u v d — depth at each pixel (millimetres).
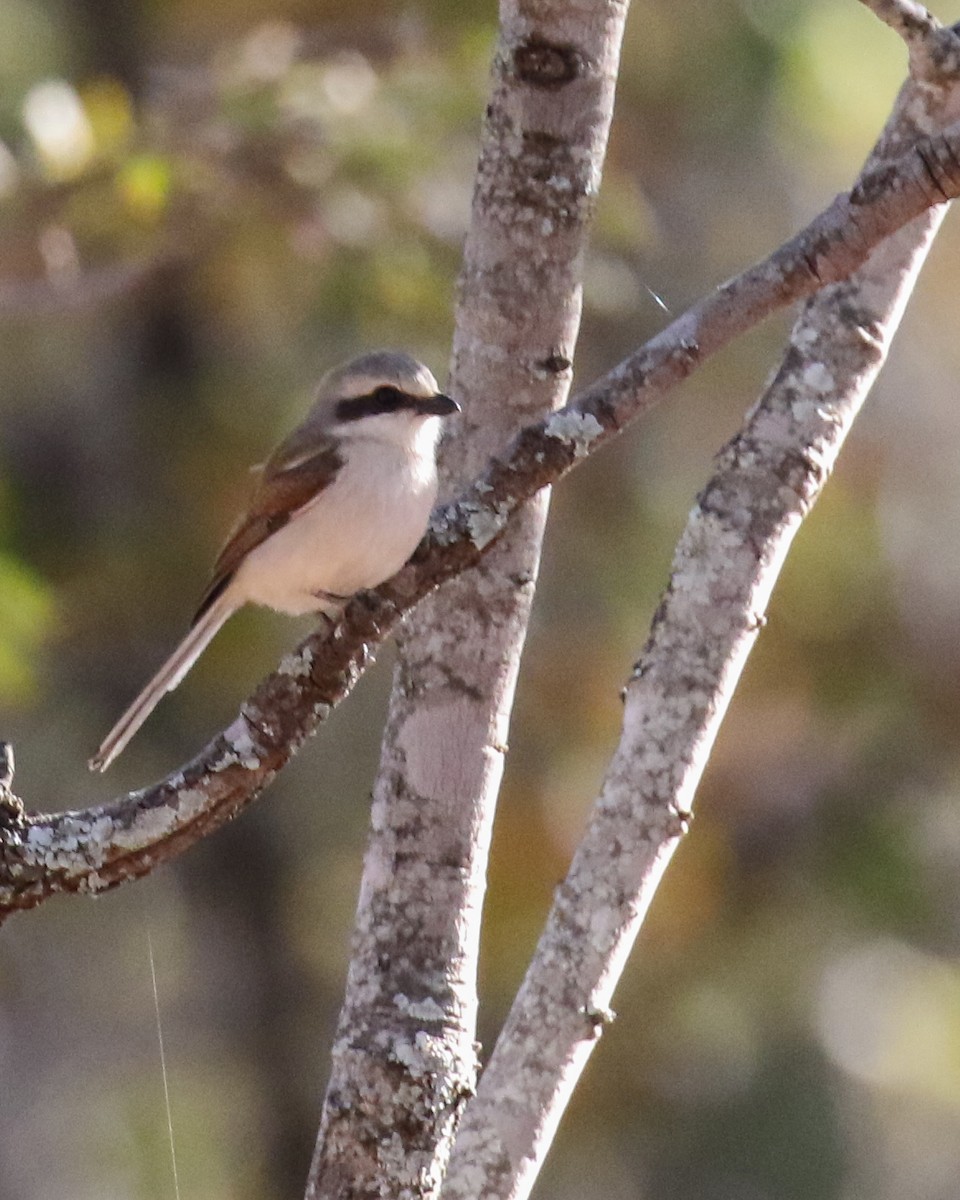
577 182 6309
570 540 14438
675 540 14359
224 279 13273
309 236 12023
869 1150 15438
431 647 6203
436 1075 5906
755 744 14078
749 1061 14461
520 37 6223
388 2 13820
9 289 12023
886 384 15914
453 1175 6055
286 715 5703
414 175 12078
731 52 14375
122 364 15492
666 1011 14047
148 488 15117
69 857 5555
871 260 6766
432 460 7930
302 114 11930
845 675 14023
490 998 13391
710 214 15289
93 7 15500
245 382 15180
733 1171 14227
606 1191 14328
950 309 16234
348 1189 5848
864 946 14852
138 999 17375
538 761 13859
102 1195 17484
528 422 6371
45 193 11891
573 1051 6207
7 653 11227
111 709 15281
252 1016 16375
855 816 14094
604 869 6359
